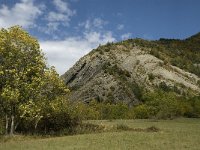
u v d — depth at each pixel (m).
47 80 52.03
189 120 84.31
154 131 51.75
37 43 50.91
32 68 49.75
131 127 58.12
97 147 36.47
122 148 35.53
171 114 91.12
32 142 42.16
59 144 39.53
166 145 37.03
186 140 40.59
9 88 47.41
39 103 49.94
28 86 48.34
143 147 35.94
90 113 102.25
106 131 52.84
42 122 54.88
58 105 52.91
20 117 50.44
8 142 43.16
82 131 52.75
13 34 49.75
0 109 49.97
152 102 100.06
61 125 55.16
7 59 49.00
